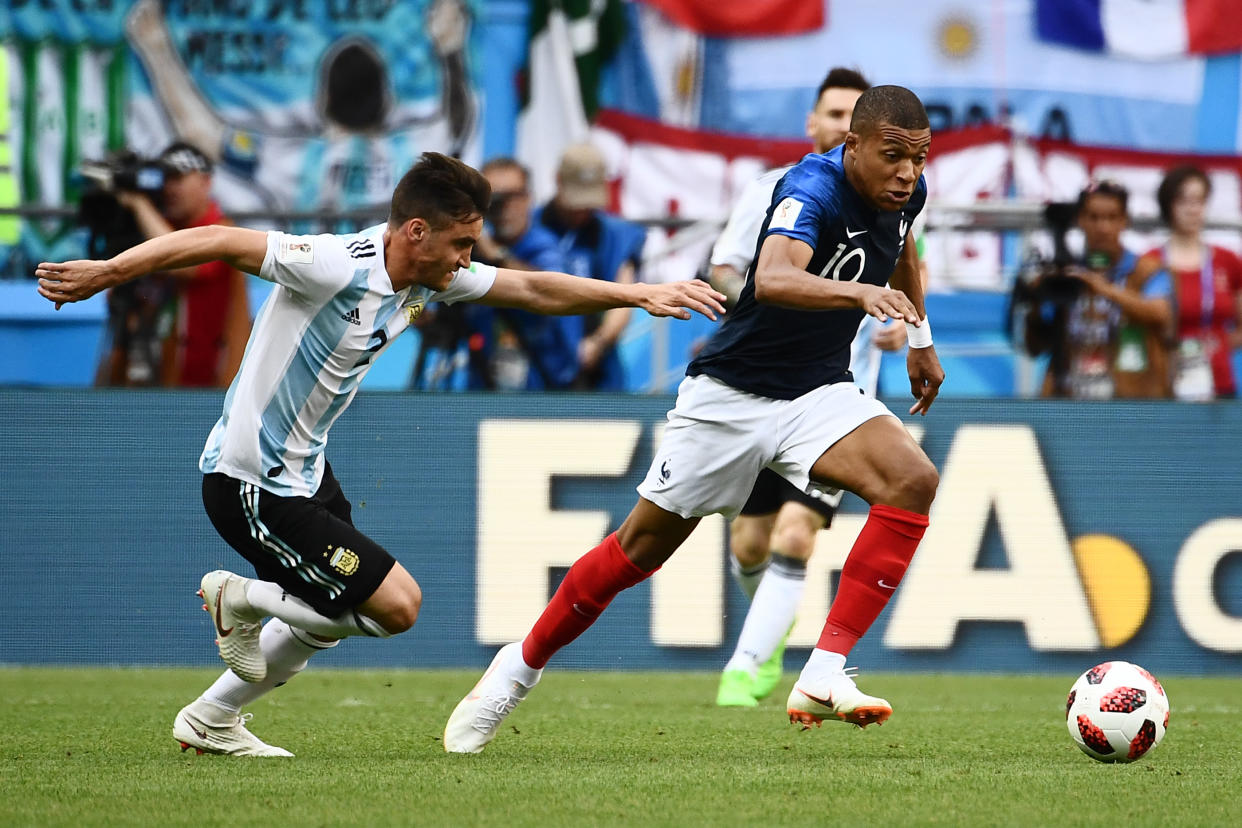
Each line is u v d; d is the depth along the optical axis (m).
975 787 13.09
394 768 14.34
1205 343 30.81
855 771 14.29
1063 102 38.72
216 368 30.31
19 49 37.91
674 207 38.72
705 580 28.98
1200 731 19.44
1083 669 29.03
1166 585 29.08
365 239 14.25
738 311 15.57
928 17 38.66
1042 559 29.03
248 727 19.17
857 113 14.81
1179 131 38.84
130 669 28.97
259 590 14.71
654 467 15.90
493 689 15.84
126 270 13.41
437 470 29.02
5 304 32.38
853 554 15.18
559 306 15.02
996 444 29.09
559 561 29.02
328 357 14.27
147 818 11.28
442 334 30.83
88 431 29.08
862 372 22.56
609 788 12.90
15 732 18.39
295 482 14.57
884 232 15.36
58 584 29.06
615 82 38.56
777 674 22.81
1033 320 30.70
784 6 38.53
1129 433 29.16
